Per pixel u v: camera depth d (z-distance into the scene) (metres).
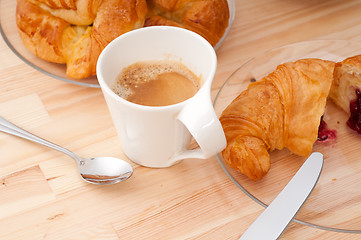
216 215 0.54
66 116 0.60
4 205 0.54
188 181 0.56
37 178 0.56
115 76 0.55
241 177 0.55
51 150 0.57
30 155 0.57
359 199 0.54
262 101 0.57
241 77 0.60
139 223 0.53
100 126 0.59
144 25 0.63
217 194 0.55
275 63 0.61
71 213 0.54
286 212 0.51
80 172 0.55
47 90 0.62
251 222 0.54
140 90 0.55
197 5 0.62
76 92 0.62
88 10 0.60
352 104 0.59
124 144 0.55
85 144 0.58
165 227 0.53
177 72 0.56
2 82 0.63
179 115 0.50
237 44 0.66
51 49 0.61
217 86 0.62
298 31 0.68
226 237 0.53
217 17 0.63
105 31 0.60
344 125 0.59
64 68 0.62
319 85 0.57
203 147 0.50
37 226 0.53
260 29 0.68
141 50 0.55
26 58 0.63
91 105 0.61
